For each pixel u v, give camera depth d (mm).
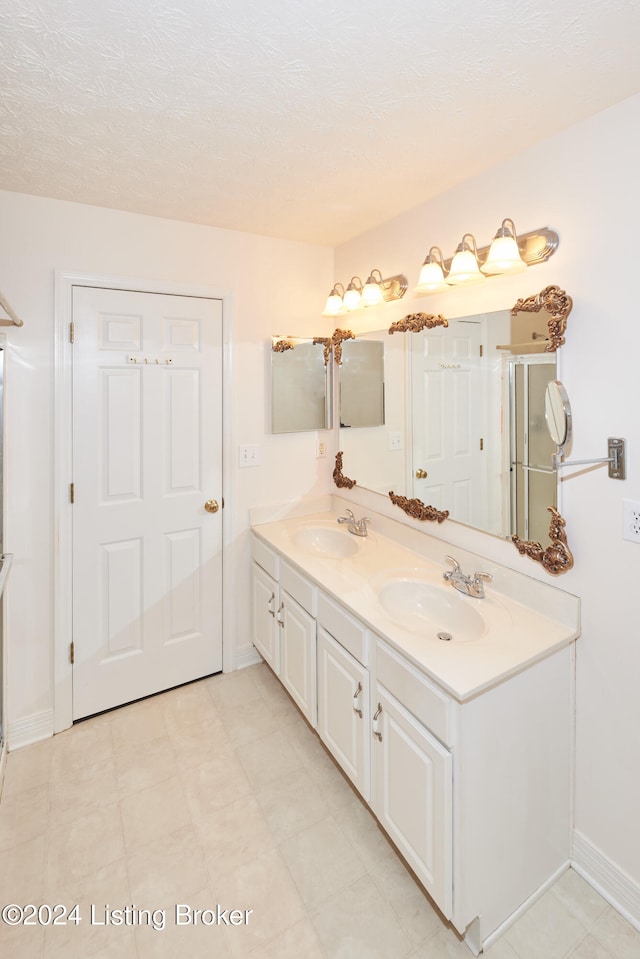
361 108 1329
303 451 2686
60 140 1504
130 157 1612
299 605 2061
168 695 2406
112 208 2066
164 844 1625
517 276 1595
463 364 1816
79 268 2029
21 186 1848
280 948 1328
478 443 1767
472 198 1757
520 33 1046
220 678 2549
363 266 2393
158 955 1310
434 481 1990
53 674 2115
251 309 2447
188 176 1753
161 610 2381
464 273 1618
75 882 1497
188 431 2355
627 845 1413
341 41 1074
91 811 1748
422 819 1359
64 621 2121
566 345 1457
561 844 1532
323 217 2166
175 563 2395
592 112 1343
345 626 1713
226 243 2348
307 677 2014
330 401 2721
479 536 1798
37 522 2037
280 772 1938
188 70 1169
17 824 1689
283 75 1190
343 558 2086
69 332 2037
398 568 1964
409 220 2070
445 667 1298
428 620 1784
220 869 1545
